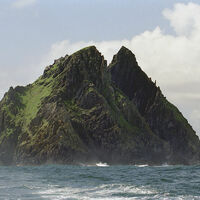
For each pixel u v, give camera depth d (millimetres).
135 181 82688
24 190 64562
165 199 54250
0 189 66250
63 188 67438
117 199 53438
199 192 62000
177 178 92312
